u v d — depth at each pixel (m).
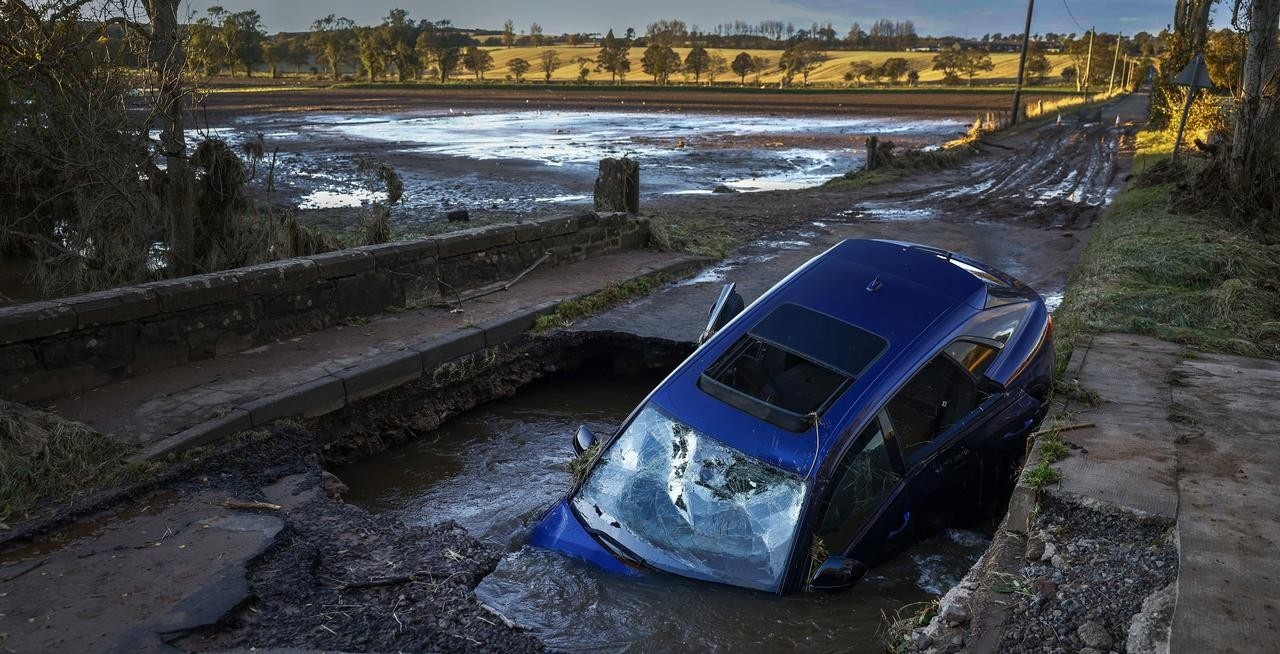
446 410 8.17
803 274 6.40
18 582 4.54
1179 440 5.71
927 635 4.04
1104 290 9.59
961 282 6.34
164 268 10.00
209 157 9.78
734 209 18.77
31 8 8.85
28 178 11.11
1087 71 105.00
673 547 4.72
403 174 25.64
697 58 163.12
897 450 5.09
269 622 4.30
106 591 4.46
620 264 12.29
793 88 125.69
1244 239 11.52
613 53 159.88
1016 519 4.90
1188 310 8.77
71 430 5.78
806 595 4.52
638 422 5.34
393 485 6.84
